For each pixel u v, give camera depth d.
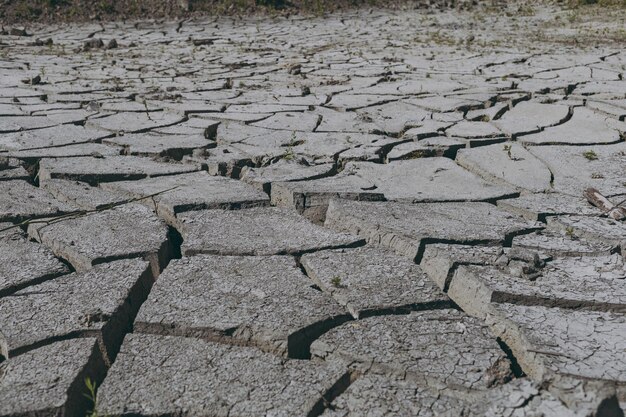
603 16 12.94
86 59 9.66
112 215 3.75
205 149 5.08
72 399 2.27
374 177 4.44
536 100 6.59
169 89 7.32
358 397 2.24
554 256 3.20
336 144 5.20
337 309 2.72
